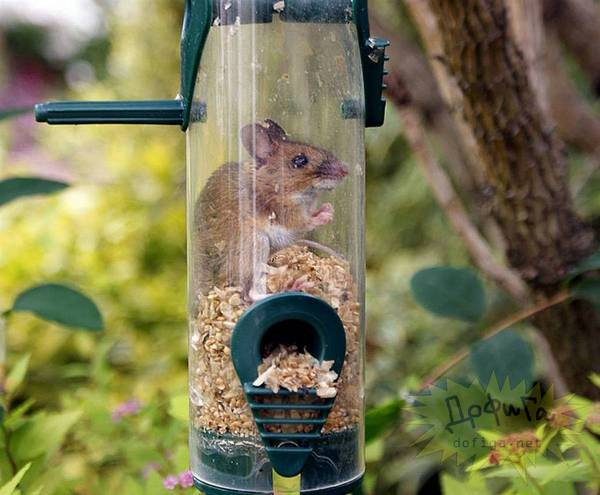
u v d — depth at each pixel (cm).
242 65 81
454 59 88
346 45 82
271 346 80
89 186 172
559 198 90
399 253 167
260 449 80
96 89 207
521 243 90
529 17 91
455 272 90
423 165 95
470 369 90
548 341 91
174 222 168
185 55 82
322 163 82
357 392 82
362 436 83
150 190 172
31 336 142
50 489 86
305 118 82
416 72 106
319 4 82
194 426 82
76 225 164
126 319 152
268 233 81
